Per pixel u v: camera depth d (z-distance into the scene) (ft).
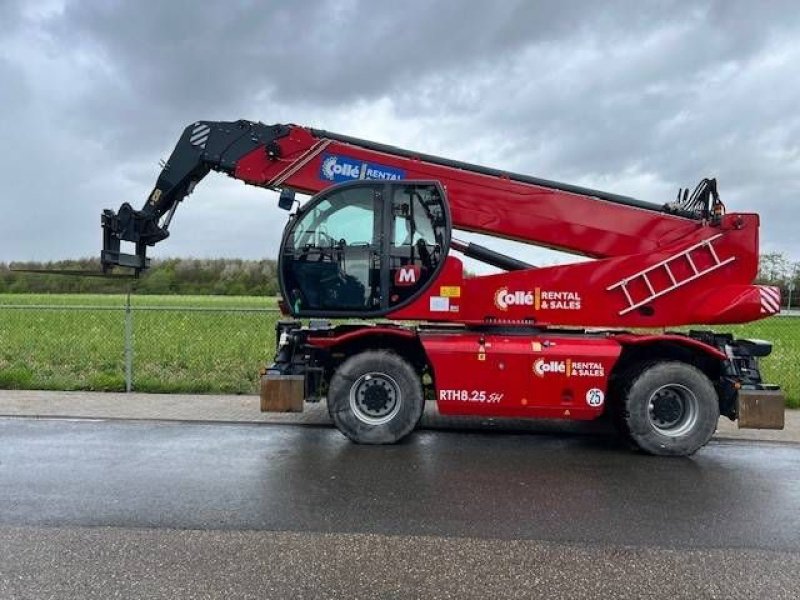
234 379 35.86
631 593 11.73
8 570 12.23
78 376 36.45
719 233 24.03
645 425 21.94
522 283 24.08
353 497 16.83
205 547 13.41
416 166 25.62
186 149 26.86
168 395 31.53
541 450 22.52
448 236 23.36
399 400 22.77
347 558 13.01
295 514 15.44
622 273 24.08
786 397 31.45
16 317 70.59
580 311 24.03
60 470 18.80
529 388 22.77
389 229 23.40
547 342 23.21
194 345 48.44
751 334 69.56
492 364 22.84
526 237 25.13
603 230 24.85
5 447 21.50
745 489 18.17
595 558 13.23
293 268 23.65
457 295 23.39
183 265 159.53
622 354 23.91
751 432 25.88
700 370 22.82
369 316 23.52
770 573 12.62
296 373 23.63
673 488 18.22
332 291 23.59
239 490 17.21
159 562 12.66
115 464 19.54
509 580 12.17
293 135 26.23
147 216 27.20
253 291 160.15
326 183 26.03
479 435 24.70
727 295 23.86
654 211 25.16
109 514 15.24
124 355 43.86
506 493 17.47
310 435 23.99
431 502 16.57
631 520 15.49
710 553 13.56
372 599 11.34
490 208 25.21
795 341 61.72
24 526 14.43
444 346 23.02
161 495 16.66
